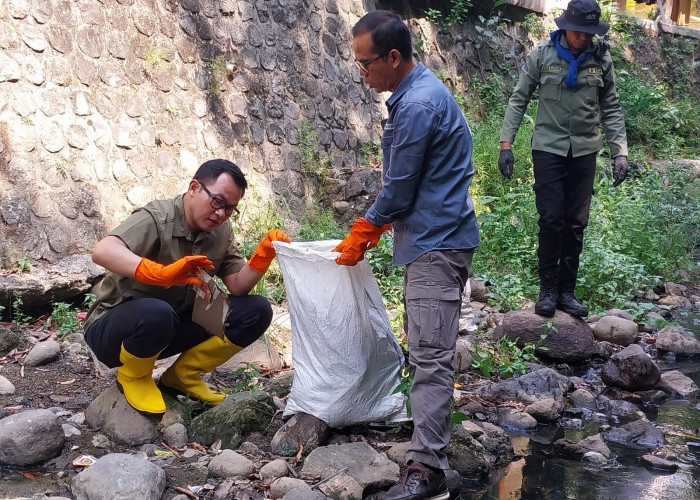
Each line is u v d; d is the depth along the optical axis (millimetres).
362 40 3078
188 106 6488
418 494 3037
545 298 5188
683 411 4449
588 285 6352
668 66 15055
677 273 7840
